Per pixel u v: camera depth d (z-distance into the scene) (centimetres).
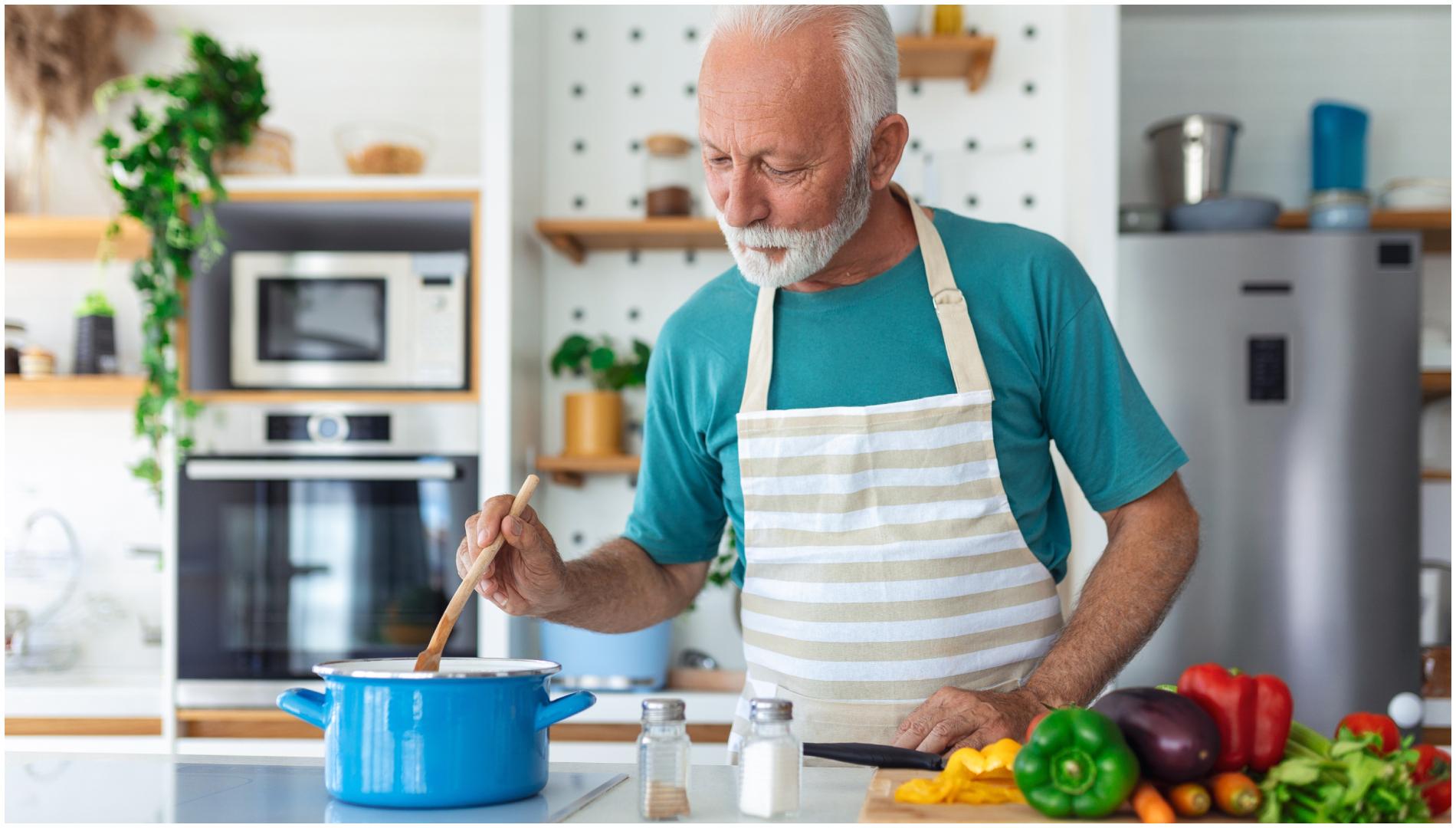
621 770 109
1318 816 80
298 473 248
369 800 89
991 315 138
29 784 101
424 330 252
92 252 285
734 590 277
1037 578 138
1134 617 126
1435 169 294
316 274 252
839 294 141
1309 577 246
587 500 286
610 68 292
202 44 257
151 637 288
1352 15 296
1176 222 262
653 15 293
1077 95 263
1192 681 85
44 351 269
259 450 251
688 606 161
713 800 93
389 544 249
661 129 291
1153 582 130
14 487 293
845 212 127
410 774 88
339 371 252
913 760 99
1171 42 298
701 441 151
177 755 119
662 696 249
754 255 129
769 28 121
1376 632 245
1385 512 247
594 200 291
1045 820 81
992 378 137
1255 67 297
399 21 296
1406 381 249
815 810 89
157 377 247
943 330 137
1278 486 248
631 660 249
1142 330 252
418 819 86
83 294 297
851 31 125
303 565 249
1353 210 261
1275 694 83
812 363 141
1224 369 251
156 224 249
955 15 271
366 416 251
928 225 141
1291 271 251
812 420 139
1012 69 282
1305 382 249
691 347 148
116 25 289
